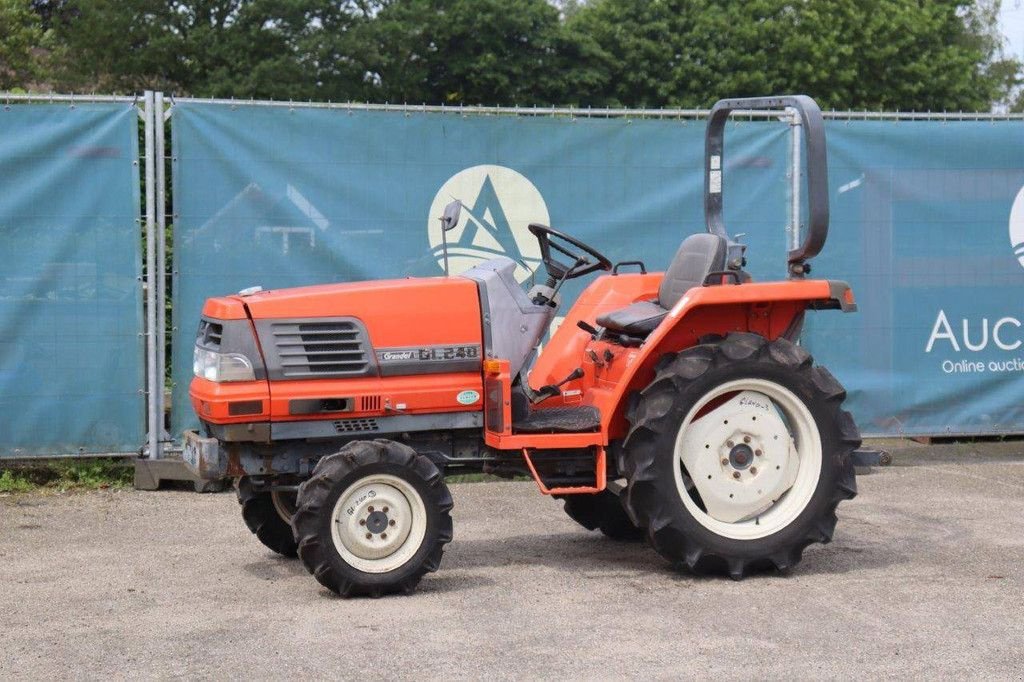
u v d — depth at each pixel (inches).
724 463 253.1
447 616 224.5
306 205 350.9
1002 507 319.9
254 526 267.7
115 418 341.7
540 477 258.4
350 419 249.4
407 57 1217.4
